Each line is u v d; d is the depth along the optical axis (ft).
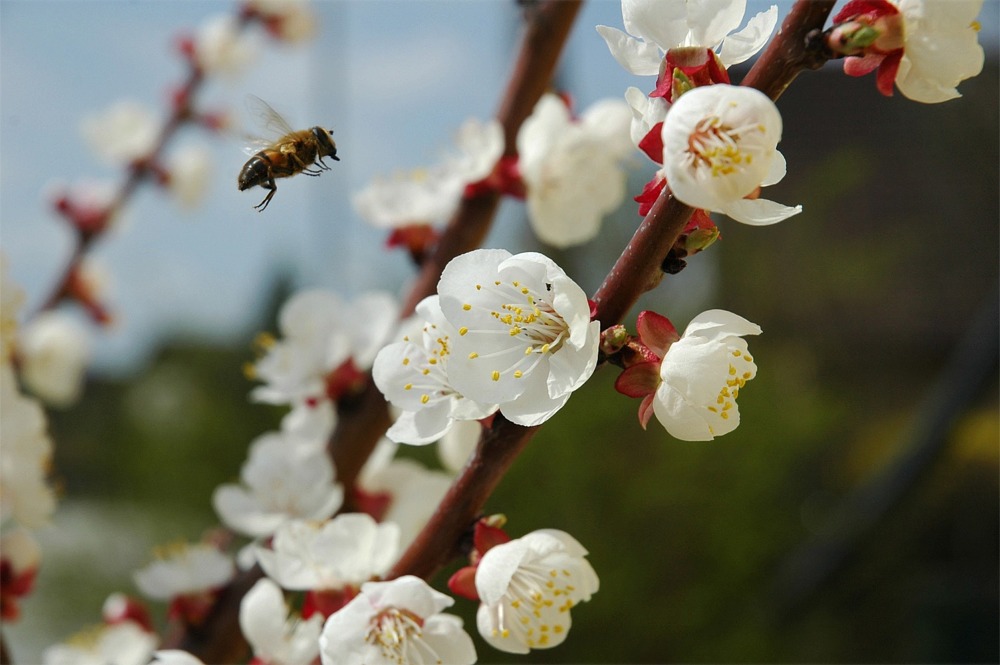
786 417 3.33
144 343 4.08
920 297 5.95
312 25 2.50
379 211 1.40
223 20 2.43
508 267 1.02
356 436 1.33
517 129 1.40
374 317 1.35
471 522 1.07
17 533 1.31
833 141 6.41
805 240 4.08
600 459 3.09
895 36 1.00
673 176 0.95
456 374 1.02
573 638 2.95
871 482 3.36
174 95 2.40
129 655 1.47
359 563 1.13
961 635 3.47
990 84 5.91
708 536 3.05
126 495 3.59
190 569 1.32
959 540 4.47
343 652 1.05
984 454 4.45
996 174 6.04
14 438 1.26
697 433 1.00
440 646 1.06
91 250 2.34
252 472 1.32
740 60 1.02
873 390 5.64
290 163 1.28
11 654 1.27
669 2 1.01
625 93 1.01
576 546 1.07
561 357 1.01
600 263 3.49
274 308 4.32
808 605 3.24
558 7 1.38
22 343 2.32
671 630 2.97
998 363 2.89
